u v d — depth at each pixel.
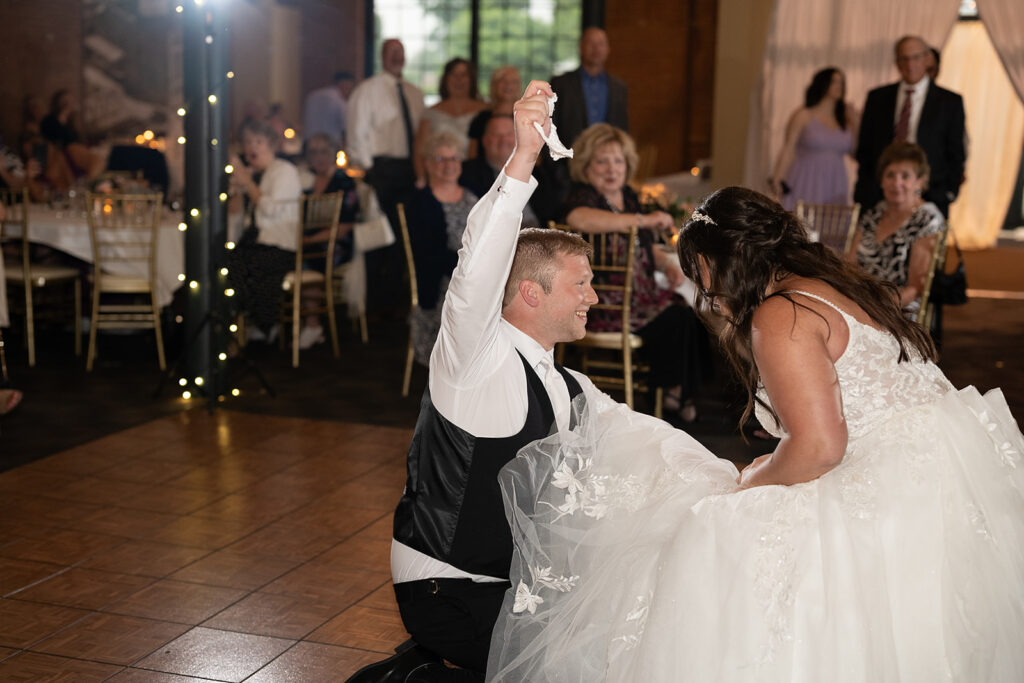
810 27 8.71
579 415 2.15
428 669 2.22
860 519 1.86
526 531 2.05
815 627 1.83
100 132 10.86
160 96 10.84
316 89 11.94
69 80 10.77
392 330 7.50
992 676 1.87
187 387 5.38
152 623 2.94
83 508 3.86
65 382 5.77
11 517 3.75
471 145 7.79
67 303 6.93
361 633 2.90
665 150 12.12
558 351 5.06
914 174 4.88
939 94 6.78
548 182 6.82
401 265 7.72
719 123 10.34
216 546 3.52
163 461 4.45
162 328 6.59
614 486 2.10
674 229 4.89
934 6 8.43
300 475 4.29
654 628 1.89
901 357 1.96
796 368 1.81
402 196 7.80
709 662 1.85
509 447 2.09
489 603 2.15
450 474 2.11
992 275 10.29
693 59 11.90
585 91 7.09
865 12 8.59
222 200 5.27
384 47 7.80
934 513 1.89
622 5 11.96
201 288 5.28
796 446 1.83
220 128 5.23
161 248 6.15
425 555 2.14
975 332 7.45
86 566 3.34
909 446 1.92
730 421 5.07
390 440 4.82
